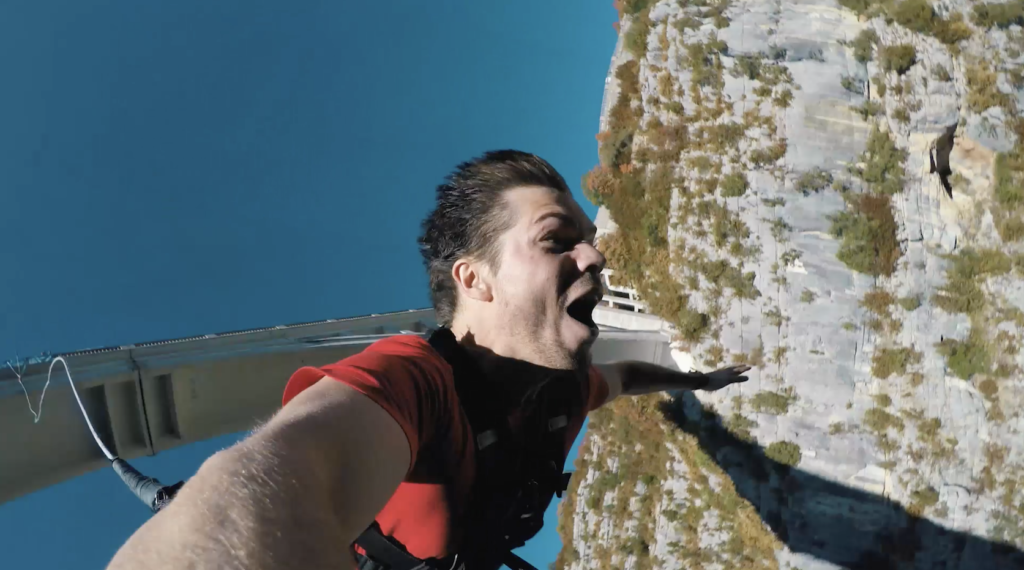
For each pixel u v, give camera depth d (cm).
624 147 3762
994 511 3002
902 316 3256
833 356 3269
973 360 3105
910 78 3456
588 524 3559
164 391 1154
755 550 3247
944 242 3288
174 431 1159
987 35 3359
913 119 3400
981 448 3042
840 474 3188
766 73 3631
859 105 3506
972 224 3244
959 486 3062
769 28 3691
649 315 3538
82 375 1004
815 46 3612
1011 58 3300
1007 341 3050
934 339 3192
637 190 3662
